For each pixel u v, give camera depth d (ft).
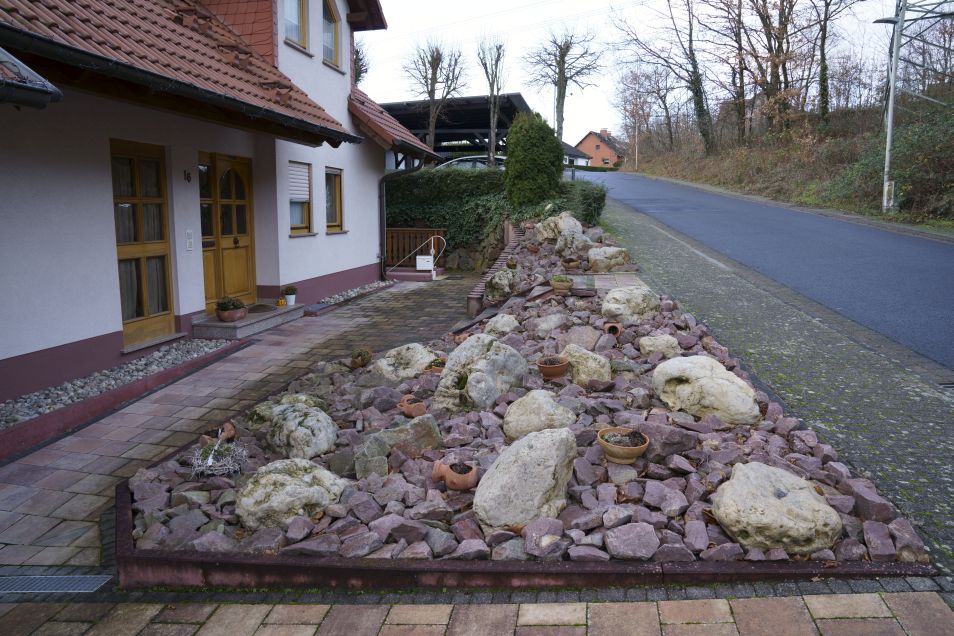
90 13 21.54
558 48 129.29
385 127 42.88
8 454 17.07
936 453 13.53
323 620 10.00
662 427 13.12
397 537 11.32
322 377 21.86
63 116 21.04
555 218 39.32
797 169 89.92
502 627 9.46
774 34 103.30
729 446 13.41
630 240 47.19
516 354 18.44
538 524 10.96
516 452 11.93
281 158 34.58
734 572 9.96
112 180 24.44
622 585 10.14
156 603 10.85
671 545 10.32
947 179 58.49
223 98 22.88
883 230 53.57
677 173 141.18
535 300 27.30
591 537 10.87
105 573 11.96
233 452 14.69
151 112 25.48
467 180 56.59
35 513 14.24
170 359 25.18
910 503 11.60
